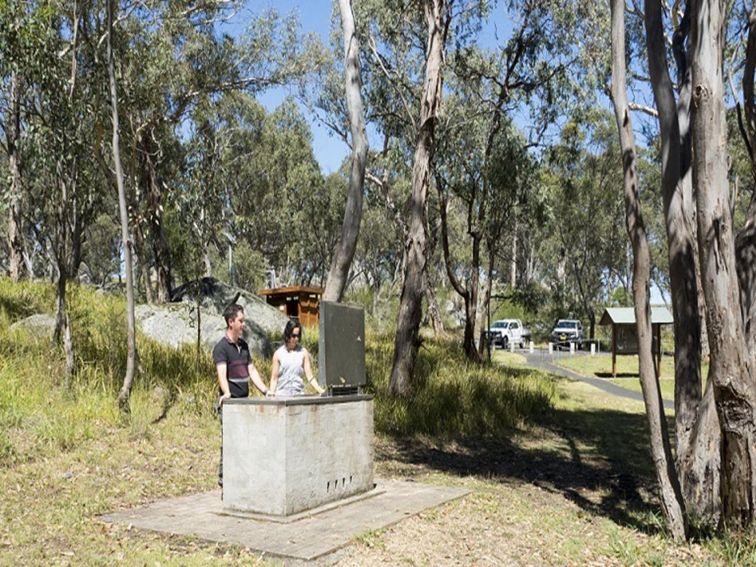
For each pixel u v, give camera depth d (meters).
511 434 13.86
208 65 23.28
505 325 50.25
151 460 9.19
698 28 6.46
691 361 7.93
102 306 17.53
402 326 15.58
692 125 6.52
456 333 39.03
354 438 7.91
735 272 6.45
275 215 48.69
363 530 6.50
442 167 24.77
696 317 7.96
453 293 51.00
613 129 46.25
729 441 6.51
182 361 13.84
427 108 16.67
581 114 23.73
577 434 14.34
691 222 7.95
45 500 7.26
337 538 6.22
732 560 6.10
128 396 10.99
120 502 7.48
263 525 6.64
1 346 12.65
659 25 7.64
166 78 19.73
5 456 8.50
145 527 6.52
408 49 24.67
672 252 7.96
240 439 7.04
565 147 24.41
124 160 16.27
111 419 10.46
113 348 13.30
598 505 8.56
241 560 5.64
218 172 14.97
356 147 13.85
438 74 16.81
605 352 45.28
